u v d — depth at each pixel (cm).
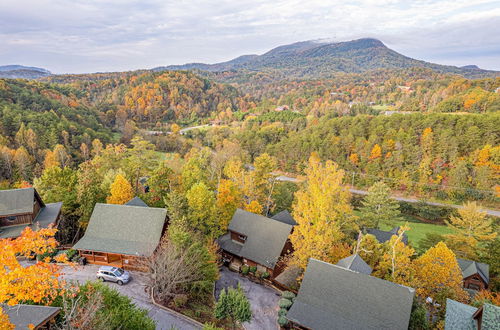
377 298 2388
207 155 9181
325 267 2677
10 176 8006
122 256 3114
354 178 9594
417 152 9188
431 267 2991
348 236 4728
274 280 3388
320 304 2500
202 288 2794
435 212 7306
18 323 1495
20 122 10000
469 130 8938
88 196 3981
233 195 4881
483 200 7819
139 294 2684
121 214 3438
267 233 3831
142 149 6894
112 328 1781
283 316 2616
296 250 3453
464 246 5156
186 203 3812
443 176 8781
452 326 1997
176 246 2709
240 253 3800
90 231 3347
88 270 3042
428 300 3128
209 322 2444
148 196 4834
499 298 2891
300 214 3991
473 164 8588
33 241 1141
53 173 4756
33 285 1122
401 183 8869
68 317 1554
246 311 2303
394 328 2231
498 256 4294
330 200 3503
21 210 3297
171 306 2559
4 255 1016
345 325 2312
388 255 3186
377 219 5922
